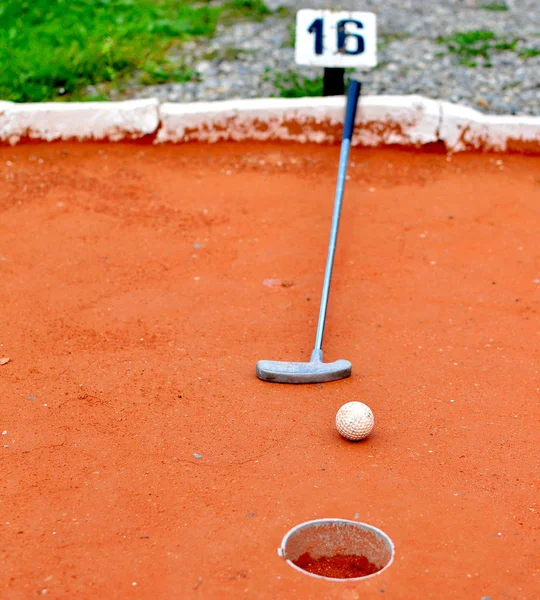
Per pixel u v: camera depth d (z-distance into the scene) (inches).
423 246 84.4
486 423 65.6
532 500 60.5
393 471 62.0
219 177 94.8
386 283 79.4
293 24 133.6
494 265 82.0
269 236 85.6
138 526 58.7
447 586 55.7
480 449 63.7
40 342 72.1
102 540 58.0
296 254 83.0
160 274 80.1
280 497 60.2
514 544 57.9
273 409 66.3
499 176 95.8
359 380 68.9
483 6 145.7
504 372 69.9
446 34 131.2
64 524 58.8
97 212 88.6
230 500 60.1
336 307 76.3
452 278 80.2
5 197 90.2
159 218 88.0
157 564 56.7
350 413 63.1
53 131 98.1
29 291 77.6
